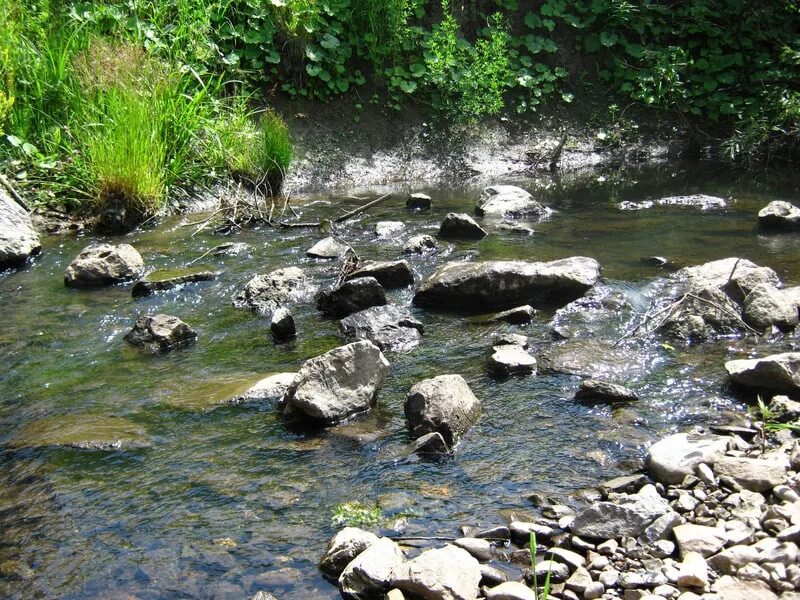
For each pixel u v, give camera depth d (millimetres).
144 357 4598
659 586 2531
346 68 10477
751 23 11844
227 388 4094
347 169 9758
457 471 3299
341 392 3783
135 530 2967
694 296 4758
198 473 3338
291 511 3061
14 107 8070
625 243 6594
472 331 4844
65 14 8984
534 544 2602
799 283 5395
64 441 3611
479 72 10680
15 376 4375
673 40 12062
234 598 2600
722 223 7211
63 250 6840
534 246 6547
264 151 8867
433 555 2635
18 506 3141
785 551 2566
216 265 6289
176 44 9188
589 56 11852
